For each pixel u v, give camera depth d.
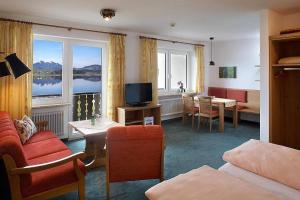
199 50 6.59
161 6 3.33
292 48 3.54
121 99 5.02
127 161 2.37
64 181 2.11
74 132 4.59
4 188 1.88
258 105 5.85
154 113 5.40
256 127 5.68
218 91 6.72
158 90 6.06
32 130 3.22
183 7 3.36
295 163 1.78
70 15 3.86
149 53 5.44
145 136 2.35
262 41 3.45
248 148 2.14
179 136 4.84
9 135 2.00
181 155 3.72
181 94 6.39
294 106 3.61
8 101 3.68
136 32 5.30
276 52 3.47
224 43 6.68
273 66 3.39
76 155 2.11
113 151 2.32
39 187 1.99
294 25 3.63
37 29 3.99
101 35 4.75
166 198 1.40
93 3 3.20
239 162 1.97
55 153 2.62
